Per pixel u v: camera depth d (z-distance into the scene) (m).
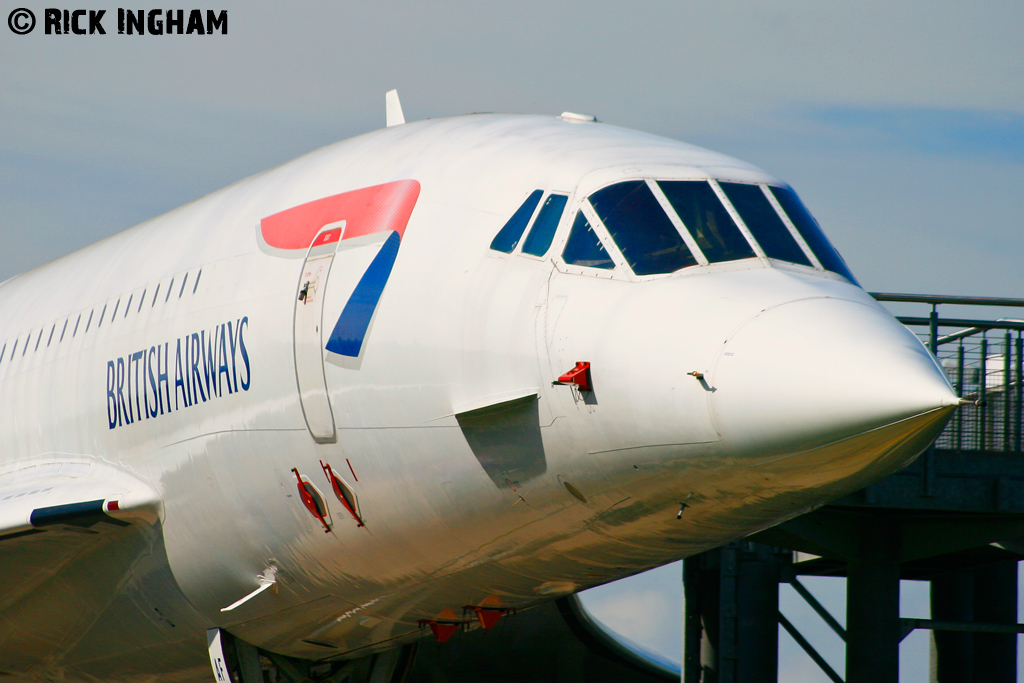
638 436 27.28
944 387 24.62
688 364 26.61
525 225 31.55
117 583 42.72
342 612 37.78
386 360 32.66
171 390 40.19
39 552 41.88
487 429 30.14
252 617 39.25
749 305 27.19
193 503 39.16
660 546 30.27
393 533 33.69
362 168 37.59
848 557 59.03
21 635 47.34
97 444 44.31
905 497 55.09
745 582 59.47
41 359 49.47
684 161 32.53
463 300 31.34
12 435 50.06
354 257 34.81
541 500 29.92
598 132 34.91
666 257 29.23
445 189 34.09
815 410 24.95
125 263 47.69
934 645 75.69
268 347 36.38
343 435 33.91
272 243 38.34
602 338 28.11
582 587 34.44
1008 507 55.44
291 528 36.28
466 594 35.22
